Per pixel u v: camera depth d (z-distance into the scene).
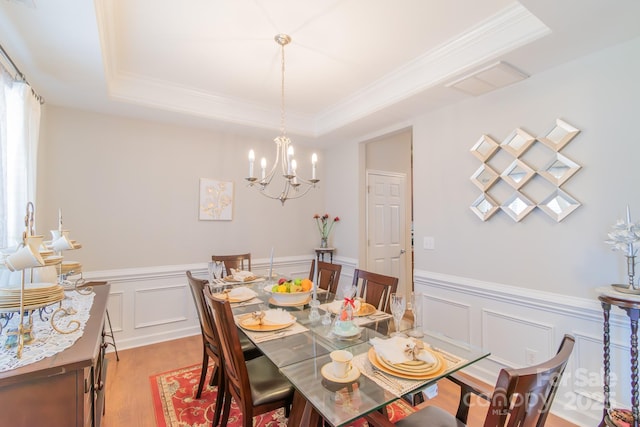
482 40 2.10
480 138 2.59
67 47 1.95
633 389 1.64
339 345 1.58
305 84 2.99
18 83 2.01
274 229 4.14
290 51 2.40
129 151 3.23
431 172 3.00
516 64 2.12
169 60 2.53
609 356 1.77
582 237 2.02
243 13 1.94
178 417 2.04
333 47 2.34
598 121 1.95
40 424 1.02
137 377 2.57
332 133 3.81
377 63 2.57
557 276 2.13
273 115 3.64
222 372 1.87
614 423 1.70
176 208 3.48
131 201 3.24
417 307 1.73
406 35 2.18
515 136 2.34
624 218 1.84
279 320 1.84
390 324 1.86
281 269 4.19
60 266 2.00
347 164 4.19
